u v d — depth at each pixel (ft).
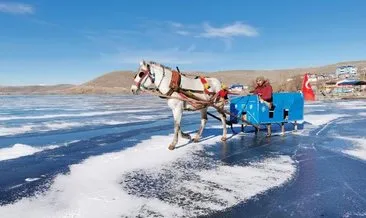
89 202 21.97
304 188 25.02
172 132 51.55
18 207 21.17
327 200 22.63
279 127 57.00
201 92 39.06
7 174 28.19
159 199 22.65
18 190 24.27
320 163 32.22
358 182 26.40
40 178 27.09
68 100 157.17
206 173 28.71
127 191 24.09
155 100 161.68
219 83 42.11
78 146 40.06
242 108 47.03
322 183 26.18
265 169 30.14
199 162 32.42
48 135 48.34
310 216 20.07
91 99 170.91
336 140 44.32
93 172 28.60
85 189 24.45
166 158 33.83
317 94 211.82
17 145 39.65
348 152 36.88
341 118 71.20
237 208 21.25
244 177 27.68
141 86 36.60
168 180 26.71
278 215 20.22
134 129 54.90
